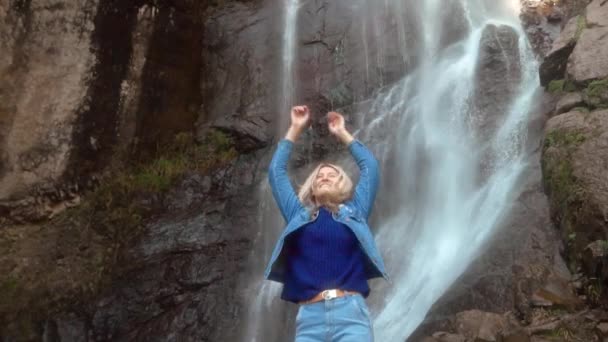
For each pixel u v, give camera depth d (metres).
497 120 10.08
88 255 9.77
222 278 8.82
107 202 10.67
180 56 12.79
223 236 9.52
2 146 10.60
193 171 11.21
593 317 5.91
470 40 12.27
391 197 9.59
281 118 11.97
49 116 10.94
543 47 12.01
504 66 11.22
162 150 11.96
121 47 11.82
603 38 9.14
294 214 3.68
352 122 11.48
